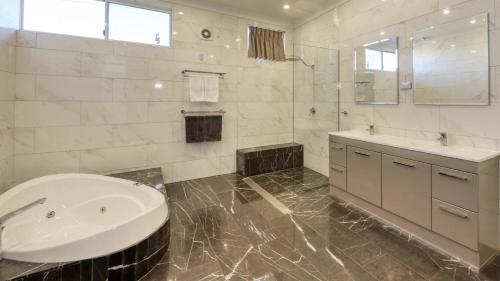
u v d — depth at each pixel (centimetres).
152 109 329
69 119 285
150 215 180
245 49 389
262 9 367
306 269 172
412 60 248
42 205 218
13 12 250
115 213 231
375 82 290
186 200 293
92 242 150
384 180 232
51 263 139
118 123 311
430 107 235
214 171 384
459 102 212
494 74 191
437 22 225
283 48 416
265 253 191
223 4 351
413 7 245
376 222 238
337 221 241
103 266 150
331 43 353
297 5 353
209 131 361
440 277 163
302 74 398
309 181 358
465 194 172
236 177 377
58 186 232
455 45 212
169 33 338
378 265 176
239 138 400
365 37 301
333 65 347
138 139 324
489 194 176
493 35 190
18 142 263
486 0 192
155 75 327
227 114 385
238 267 175
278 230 225
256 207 274
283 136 440
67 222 225
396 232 219
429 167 193
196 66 351
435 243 195
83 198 239
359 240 208
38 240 199
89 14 293
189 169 364
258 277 165
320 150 388
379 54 283
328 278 164
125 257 157
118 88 307
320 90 371
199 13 349
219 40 366
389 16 270
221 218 248
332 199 294
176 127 348
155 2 321
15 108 259
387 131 279
